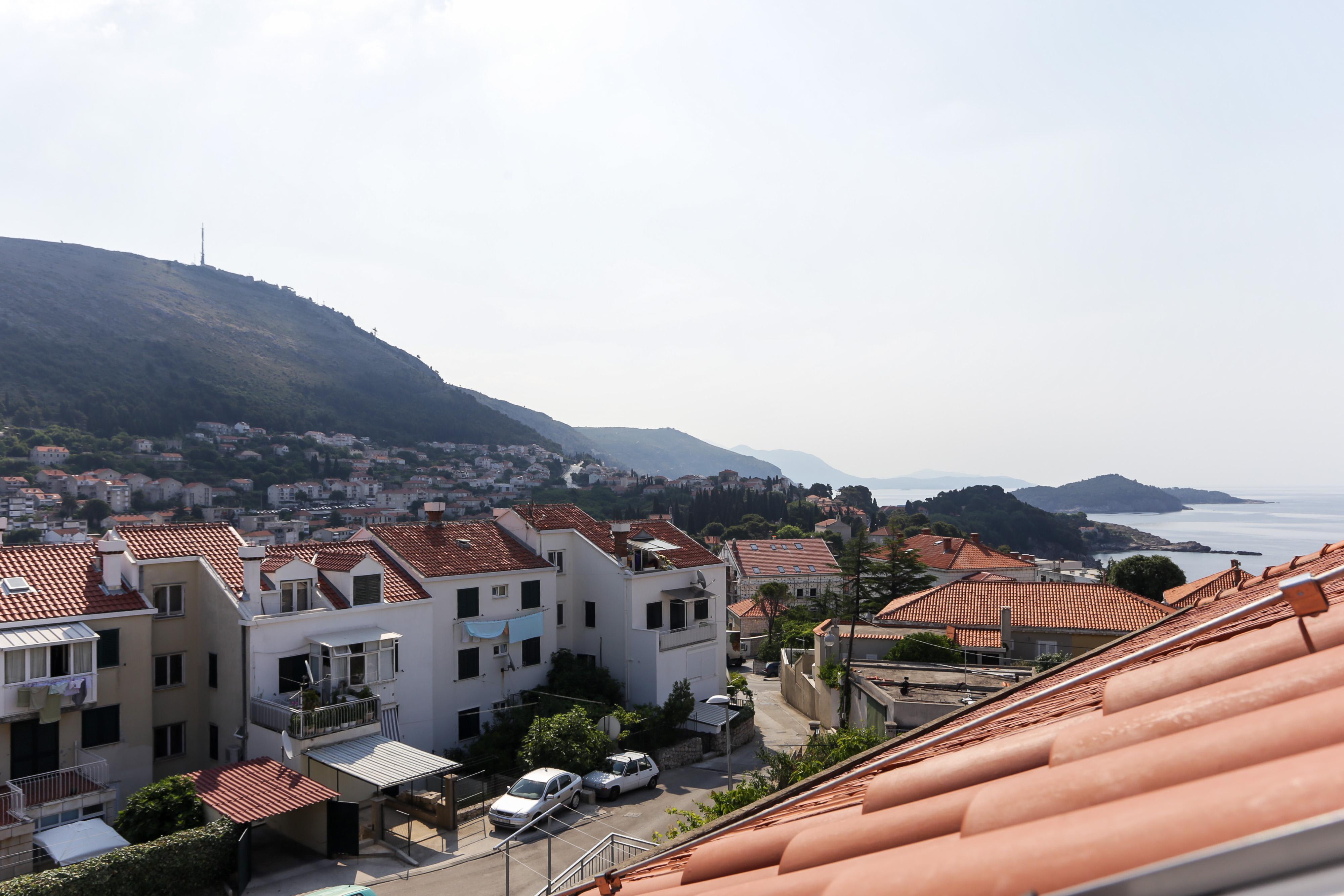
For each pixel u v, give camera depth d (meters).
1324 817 1.23
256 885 26.00
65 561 32.25
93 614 29.55
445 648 39.47
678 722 42.56
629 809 34.16
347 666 33.47
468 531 45.19
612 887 5.06
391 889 25.89
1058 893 1.49
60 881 22.09
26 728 27.44
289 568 33.50
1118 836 1.60
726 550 123.25
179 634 33.00
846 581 75.12
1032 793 2.22
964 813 2.71
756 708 54.81
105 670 29.77
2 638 26.86
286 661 32.72
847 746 24.48
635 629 45.22
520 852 29.06
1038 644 46.66
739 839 4.02
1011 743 3.35
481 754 38.12
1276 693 2.38
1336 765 1.47
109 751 29.69
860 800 4.09
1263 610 5.61
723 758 42.97
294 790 27.67
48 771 27.25
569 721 36.84
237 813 26.00
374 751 30.95
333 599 35.06
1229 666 3.04
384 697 34.59
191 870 24.30
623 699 44.69
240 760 31.48
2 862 24.25
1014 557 108.56
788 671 58.31
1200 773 1.93
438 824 31.45
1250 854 1.25
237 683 31.92
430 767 30.14
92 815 26.83
